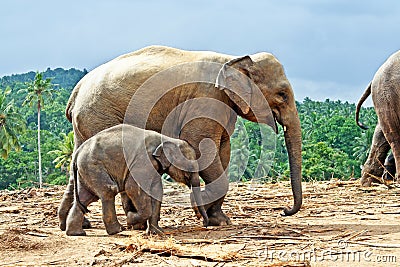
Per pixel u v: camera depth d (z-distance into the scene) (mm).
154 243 7043
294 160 9266
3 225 9445
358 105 13758
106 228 8195
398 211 10008
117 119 9273
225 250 6906
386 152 13680
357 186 13805
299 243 7305
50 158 69125
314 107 92875
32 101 62406
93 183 8117
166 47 9570
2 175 65625
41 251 7059
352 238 7535
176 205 10297
